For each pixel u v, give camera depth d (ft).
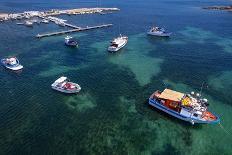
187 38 343.05
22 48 294.87
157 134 155.84
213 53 286.46
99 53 283.79
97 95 196.13
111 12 524.52
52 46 303.27
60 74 229.86
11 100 187.73
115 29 385.29
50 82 214.90
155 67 248.11
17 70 236.84
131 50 295.69
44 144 145.89
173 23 427.74
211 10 566.77
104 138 151.53
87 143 147.33
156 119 169.27
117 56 275.80
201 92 201.77
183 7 615.16
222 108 181.57
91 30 377.30
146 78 224.74
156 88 207.10
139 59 268.21
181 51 292.40
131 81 218.59
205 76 229.45
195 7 615.98
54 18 438.40
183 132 158.20
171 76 229.04
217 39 338.54
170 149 144.97
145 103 186.09
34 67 243.81
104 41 325.62
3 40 322.55
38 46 302.45
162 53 286.66
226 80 222.28
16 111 174.91
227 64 256.11
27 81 216.74
